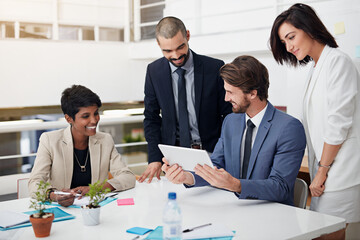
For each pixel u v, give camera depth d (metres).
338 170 1.94
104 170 2.25
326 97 1.96
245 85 1.84
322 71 1.97
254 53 3.96
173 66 2.50
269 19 3.99
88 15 4.69
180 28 2.23
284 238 1.39
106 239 1.41
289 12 1.99
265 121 1.92
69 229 1.52
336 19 3.10
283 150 1.86
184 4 4.81
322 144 2.00
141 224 1.56
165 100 2.55
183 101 2.50
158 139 2.63
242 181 1.77
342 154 1.93
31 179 2.09
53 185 2.17
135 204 1.83
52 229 1.52
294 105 3.35
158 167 2.31
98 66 4.61
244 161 1.97
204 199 1.89
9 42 4.02
